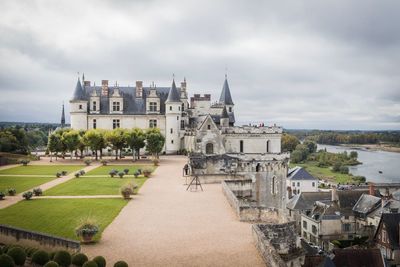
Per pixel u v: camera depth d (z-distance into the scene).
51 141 117.69
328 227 87.75
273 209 46.31
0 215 48.53
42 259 29.25
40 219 46.50
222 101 131.12
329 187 148.38
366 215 87.62
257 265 31.45
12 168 99.44
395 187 133.75
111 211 50.50
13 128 157.62
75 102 130.75
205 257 33.28
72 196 61.41
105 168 97.50
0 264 26.86
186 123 134.88
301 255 40.25
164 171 89.75
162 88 142.38
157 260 32.66
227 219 46.38
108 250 35.22
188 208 52.19
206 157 86.50
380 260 58.12
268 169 87.25
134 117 134.00
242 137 104.50
